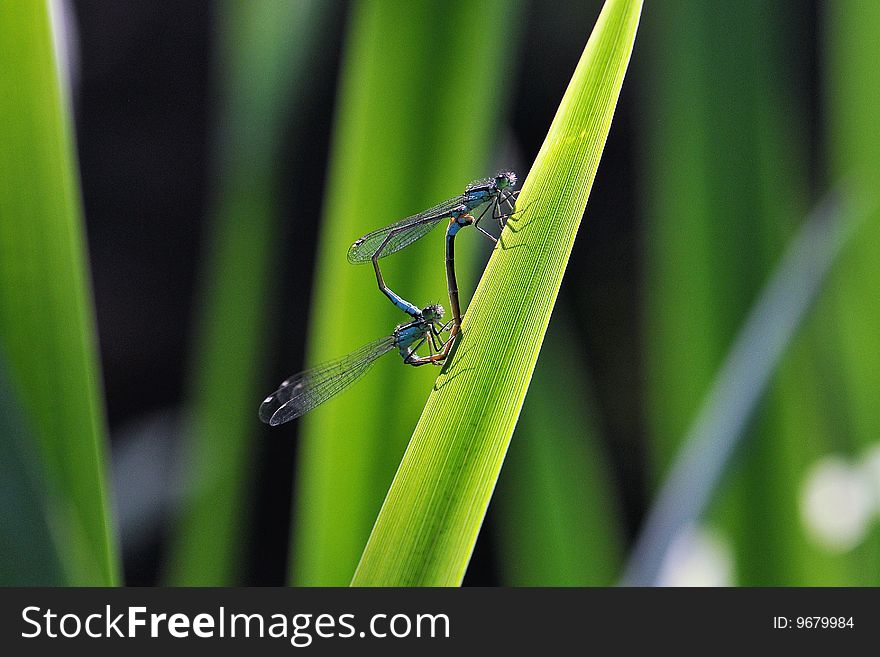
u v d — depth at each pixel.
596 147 0.34
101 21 0.73
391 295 0.37
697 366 0.39
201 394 0.40
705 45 0.39
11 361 0.35
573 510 0.40
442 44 0.36
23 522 0.34
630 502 0.72
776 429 0.39
